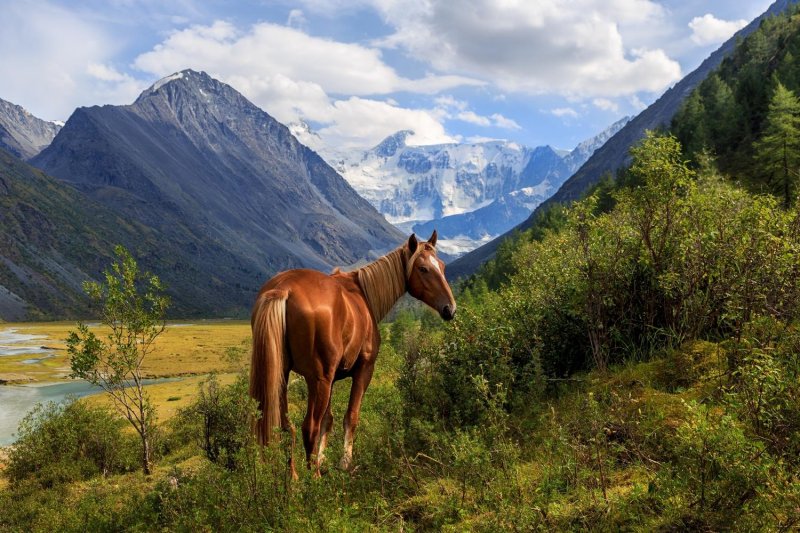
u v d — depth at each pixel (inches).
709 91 4490.7
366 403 357.4
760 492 138.9
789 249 248.4
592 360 313.1
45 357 3895.2
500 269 3513.8
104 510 298.2
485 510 180.7
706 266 281.3
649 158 314.2
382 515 186.4
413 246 278.5
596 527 156.7
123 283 570.6
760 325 211.3
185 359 3533.5
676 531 147.1
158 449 671.1
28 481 661.3
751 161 2918.3
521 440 247.4
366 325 253.4
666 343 293.9
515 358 315.9
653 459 190.9
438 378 297.7
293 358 219.5
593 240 320.2
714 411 205.3
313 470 211.8
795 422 162.7
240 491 191.0
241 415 215.3
